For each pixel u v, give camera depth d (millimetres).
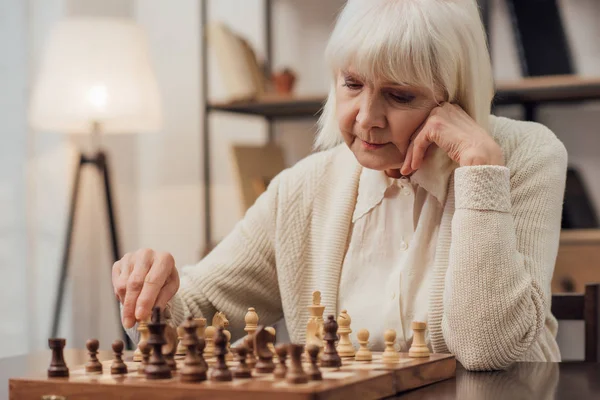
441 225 1667
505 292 1476
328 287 1767
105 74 3445
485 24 3238
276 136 3883
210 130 4020
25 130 3846
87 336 3902
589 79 3053
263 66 3713
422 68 1512
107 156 3854
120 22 3506
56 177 3812
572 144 3480
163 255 1610
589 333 1816
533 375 1388
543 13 3326
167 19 4098
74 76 3432
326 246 1795
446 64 1542
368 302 1729
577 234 3156
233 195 3982
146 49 3590
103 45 3459
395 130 1570
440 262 1645
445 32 1524
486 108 1634
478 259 1484
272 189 1915
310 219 1852
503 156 1616
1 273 3822
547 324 1736
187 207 4094
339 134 1778
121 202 4070
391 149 1607
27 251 3859
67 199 3807
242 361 1158
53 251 3822
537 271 1567
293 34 3820
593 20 3406
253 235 1890
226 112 3695
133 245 4148
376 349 1712
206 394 1069
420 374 1278
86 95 3424
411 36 1486
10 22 3809
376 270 1751
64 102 3426
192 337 1139
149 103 3531
